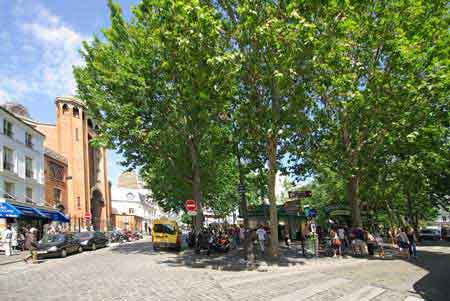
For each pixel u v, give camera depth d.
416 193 32.72
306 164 21.97
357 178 21.22
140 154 25.36
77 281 12.38
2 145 30.12
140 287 10.97
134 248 29.12
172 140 24.55
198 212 22.61
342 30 14.68
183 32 13.47
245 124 16.52
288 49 13.55
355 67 17.92
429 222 65.12
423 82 16.64
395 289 10.38
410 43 17.03
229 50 15.07
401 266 15.81
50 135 49.84
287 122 16.55
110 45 21.67
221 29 14.81
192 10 12.73
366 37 17.83
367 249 20.70
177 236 25.58
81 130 50.84
